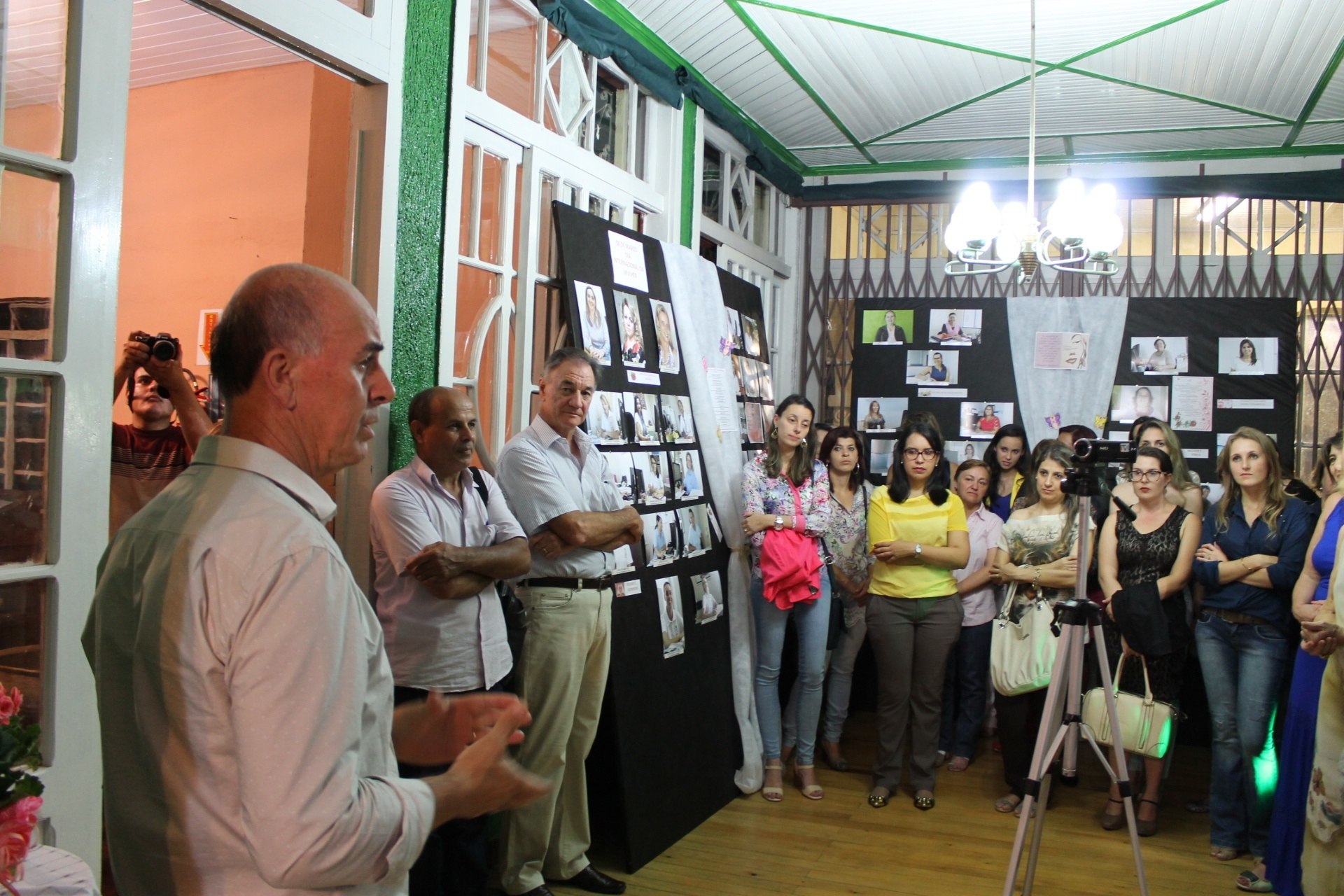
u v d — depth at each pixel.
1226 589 3.65
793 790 4.29
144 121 4.54
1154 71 4.62
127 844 1.12
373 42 2.79
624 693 3.45
